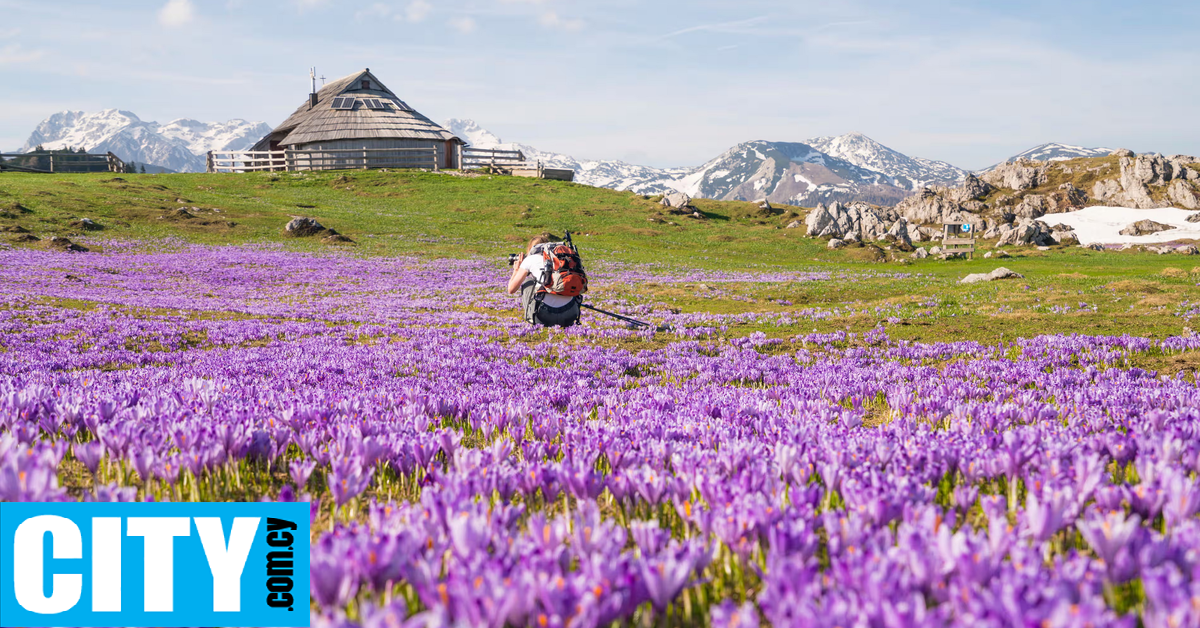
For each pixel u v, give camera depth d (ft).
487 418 19.84
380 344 50.03
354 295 95.81
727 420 21.27
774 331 58.03
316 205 239.91
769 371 37.55
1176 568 8.32
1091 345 43.88
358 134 344.28
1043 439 15.96
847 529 9.61
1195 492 10.16
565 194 285.84
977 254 201.36
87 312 65.05
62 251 129.90
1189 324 52.70
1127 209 376.68
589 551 9.25
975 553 8.22
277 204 232.73
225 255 141.59
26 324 54.44
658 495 11.71
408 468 14.61
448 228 210.59
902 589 7.60
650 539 9.56
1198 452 13.16
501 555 8.30
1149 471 11.85
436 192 279.49
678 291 97.25
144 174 284.82
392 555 8.29
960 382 30.91
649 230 230.07
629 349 49.06
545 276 34.17
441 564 9.59
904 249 211.41
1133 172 393.70
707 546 9.55
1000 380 32.83
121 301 77.41
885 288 98.94
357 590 8.63
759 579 9.71
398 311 76.89
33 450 12.44
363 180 296.92
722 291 97.04
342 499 11.74
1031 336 50.72
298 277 116.88
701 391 30.07
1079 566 8.02
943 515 11.74
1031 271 136.05
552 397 27.14
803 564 8.99
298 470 13.01
